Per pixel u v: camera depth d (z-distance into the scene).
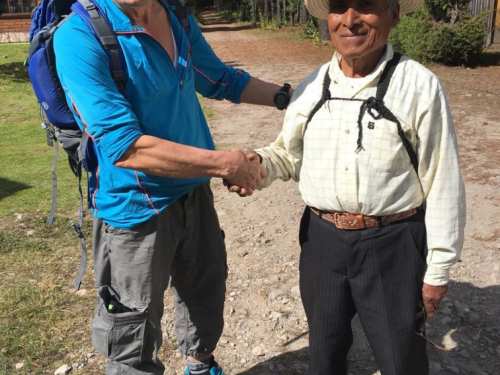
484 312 3.57
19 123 9.13
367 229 2.14
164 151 2.13
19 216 5.17
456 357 3.19
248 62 15.23
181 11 2.49
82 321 3.61
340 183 2.10
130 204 2.37
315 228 2.28
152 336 2.55
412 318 2.20
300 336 3.45
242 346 3.39
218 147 7.32
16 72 14.23
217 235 2.78
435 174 2.06
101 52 2.15
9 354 3.29
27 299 3.83
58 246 4.61
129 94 2.23
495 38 15.13
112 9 2.19
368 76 2.03
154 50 2.28
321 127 2.12
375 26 1.95
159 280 2.50
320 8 2.24
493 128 7.66
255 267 4.26
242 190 2.28
